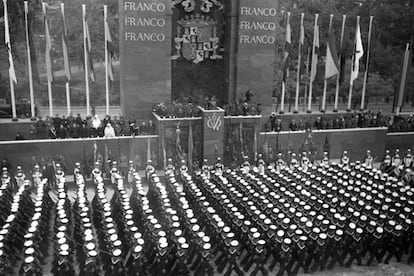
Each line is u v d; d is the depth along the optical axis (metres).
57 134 37.16
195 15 44.72
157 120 38.69
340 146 42.94
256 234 22.33
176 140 38.59
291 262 22.36
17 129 40.31
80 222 24.34
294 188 29.53
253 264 23.27
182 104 40.41
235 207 25.27
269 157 39.34
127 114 41.59
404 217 24.92
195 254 22.92
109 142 36.94
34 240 22.27
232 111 40.69
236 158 39.59
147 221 23.41
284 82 45.91
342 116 47.16
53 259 22.78
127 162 35.38
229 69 44.84
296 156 41.38
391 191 29.92
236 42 44.09
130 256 21.61
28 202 27.52
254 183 30.08
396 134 45.28
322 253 22.61
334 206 27.11
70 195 32.69
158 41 40.81
